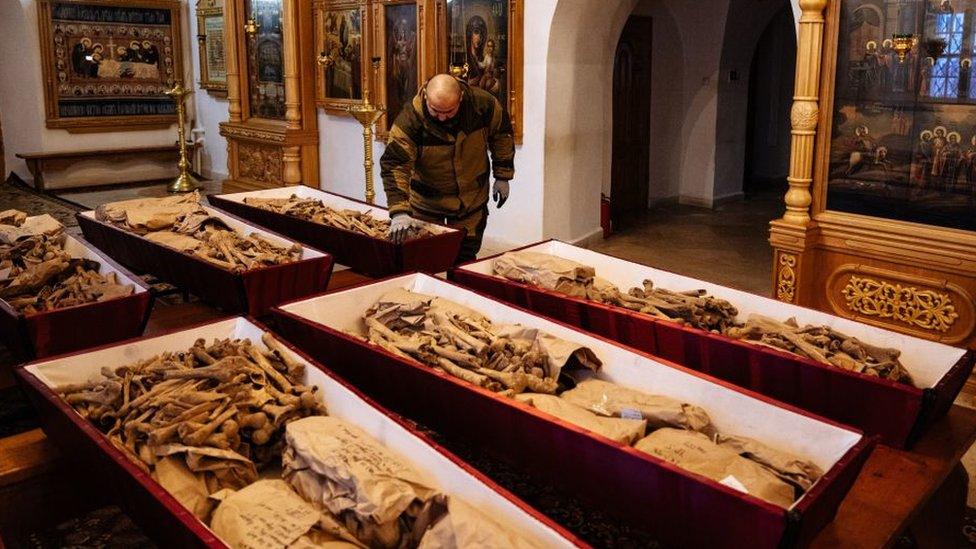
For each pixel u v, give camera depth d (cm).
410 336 278
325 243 400
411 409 249
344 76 816
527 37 641
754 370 244
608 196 810
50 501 225
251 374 227
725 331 279
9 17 980
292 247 348
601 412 222
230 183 948
